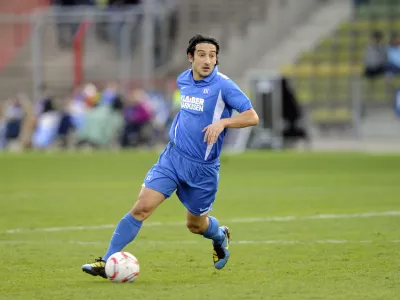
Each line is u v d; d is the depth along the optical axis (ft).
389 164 280.10
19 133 362.74
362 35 406.00
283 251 118.93
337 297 85.15
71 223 151.43
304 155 318.04
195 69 97.66
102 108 355.77
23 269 105.50
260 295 86.33
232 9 426.51
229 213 164.55
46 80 412.98
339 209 169.17
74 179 241.14
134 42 403.75
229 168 273.13
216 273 101.65
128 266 94.12
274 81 334.44
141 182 231.50
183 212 167.73
